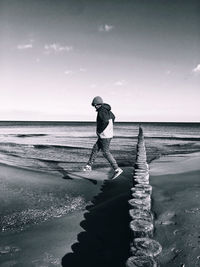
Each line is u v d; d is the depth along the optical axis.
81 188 6.37
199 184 6.04
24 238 3.78
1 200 5.46
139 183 4.15
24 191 6.12
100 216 4.45
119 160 11.77
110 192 5.92
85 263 3.13
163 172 7.96
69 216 4.57
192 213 4.11
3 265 3.12
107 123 6.24
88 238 3.73
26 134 40.91
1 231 4.03
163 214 4.16
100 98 6.36
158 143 24.41
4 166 9.33
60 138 31.77
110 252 3.33
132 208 3.15
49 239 3.73
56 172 8.51
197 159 11.34
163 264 2.81
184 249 3.07
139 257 2.11
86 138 32.50
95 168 9.38
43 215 4.64
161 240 3.32
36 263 3.15
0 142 23.03
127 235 3.51
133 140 29.41
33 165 10.15
